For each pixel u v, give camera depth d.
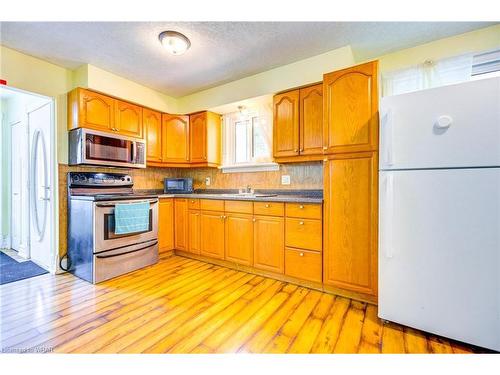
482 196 1.36
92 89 2.63
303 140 2.51
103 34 2.09
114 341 1.46
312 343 1.45
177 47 2.15
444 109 1.45
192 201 3.10
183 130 3.54
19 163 3.30
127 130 2.99
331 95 2.06
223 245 2.79
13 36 2.11
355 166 1.96
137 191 3.45
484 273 1.36
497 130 1.32
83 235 2.46
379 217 1.69
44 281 2.39
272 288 2.23
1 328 1.58
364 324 1.65
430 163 1.49
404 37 2.17
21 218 3.27
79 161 2.55
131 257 2.66
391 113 1.60
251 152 3.33
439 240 1.47
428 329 1.51
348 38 2.18
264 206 2.47
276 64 2.63
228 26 1.99
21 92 2.43
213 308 1.86
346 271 1.99
